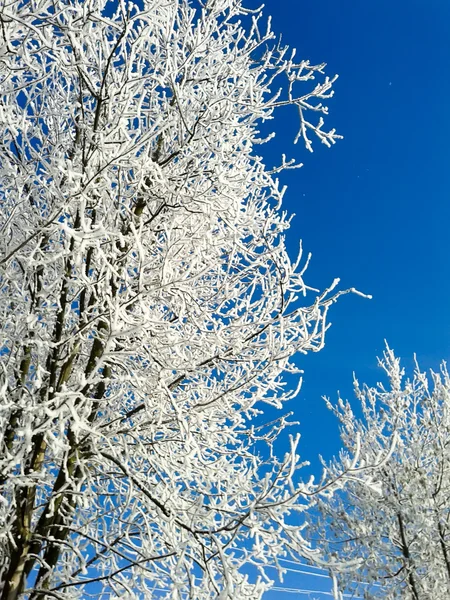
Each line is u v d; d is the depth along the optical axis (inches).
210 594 133.0
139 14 134.9
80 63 135.6
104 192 149.8
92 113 175.0
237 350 152.9
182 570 135.0
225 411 164.2
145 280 161.6
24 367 166.2
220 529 122.7
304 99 169.6
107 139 142.3
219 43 187.8
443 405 329.4
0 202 173.3
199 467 147.6
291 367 162.7
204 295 188.4
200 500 135.4
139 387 137.3
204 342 153.0
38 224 155.8
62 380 149.8
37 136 175.2
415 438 325.7
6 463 122.4
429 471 324.2
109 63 143.0
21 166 162.2
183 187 162.4
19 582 129.1
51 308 152.0
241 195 187.3
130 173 177.3
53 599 136.4
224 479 158.9
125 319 120.5
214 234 184.5
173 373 158.9
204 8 186.9
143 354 150.6
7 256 124.7
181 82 177.8
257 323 161.9
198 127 164.7
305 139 168.4
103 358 119.6
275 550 119.9
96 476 164.1
